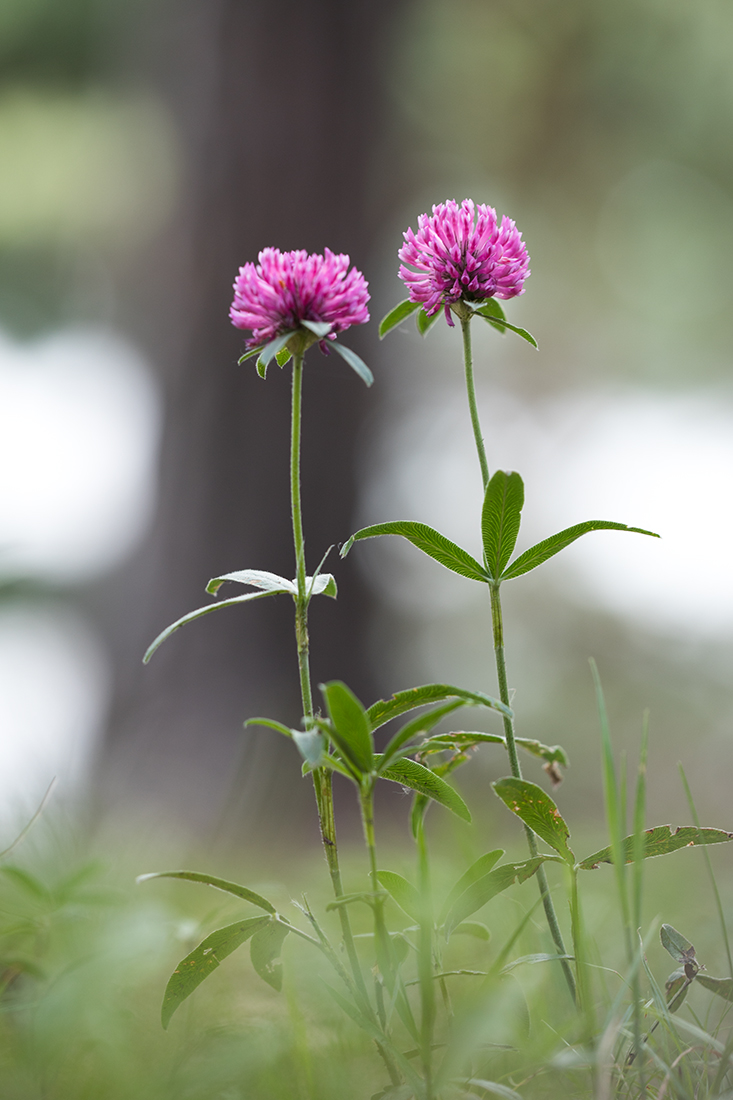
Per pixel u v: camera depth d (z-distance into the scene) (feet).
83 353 36.19
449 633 31.40
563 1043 3.83
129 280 32.24
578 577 33.76
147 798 11.56
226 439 16.31
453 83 22.13
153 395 17.63
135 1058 4.09
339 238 16.56
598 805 17.28
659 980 5.57
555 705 26.00
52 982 4.10
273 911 3.90
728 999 4.10
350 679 16.49
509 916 5.98
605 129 25.21
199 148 16.56
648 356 40.98
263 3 16.21
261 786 11.52
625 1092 3.76
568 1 21.45
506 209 29.58
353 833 12.80
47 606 23.48
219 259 16.42
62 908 4.91
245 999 5.35
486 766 18.10
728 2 21.56
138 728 15.70
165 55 18.65
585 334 39.93
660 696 25.49
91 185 26.76
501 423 41.78
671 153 26.66
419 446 37.47
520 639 31.48
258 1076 3.73
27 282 34.19
